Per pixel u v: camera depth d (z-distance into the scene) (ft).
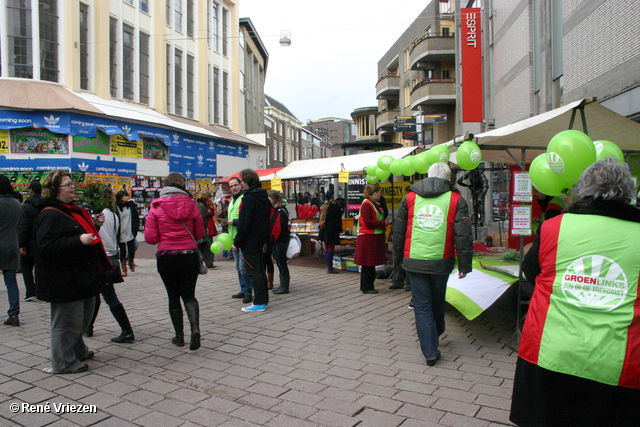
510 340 15.90
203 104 74.74
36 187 19.92
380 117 124.88
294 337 16.39
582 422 6.64
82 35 52.75
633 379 6.35
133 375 12.94
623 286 6.54
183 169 62.85
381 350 14.90
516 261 18.52
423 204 13.47
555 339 6.86
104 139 50.34
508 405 10.89
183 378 12.70
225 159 73.77
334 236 30.35
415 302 13.70
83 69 52.85
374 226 23.04
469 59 52.16
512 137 16.99
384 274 28.48
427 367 13.39
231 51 85.51
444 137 90.74
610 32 28.43
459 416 10.34
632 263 6.53
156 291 24.90
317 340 16.02
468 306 15.85
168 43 66.90
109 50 55.67
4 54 47.19
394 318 18.88
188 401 11.24
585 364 6.55
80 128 47.26
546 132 16.61
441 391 11.70
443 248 13.23
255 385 12.18
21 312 20.42
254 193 19.85
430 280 13.66
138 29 60.34
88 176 48.34
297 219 38.47
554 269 7.09
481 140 16.60
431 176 13.80
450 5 97.91
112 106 53.42
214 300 22.63
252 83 106.22
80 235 12.31
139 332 17.17
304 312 20.01
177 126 60.34
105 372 13.16
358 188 41.01
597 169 7.03
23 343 15.93
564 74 34.68
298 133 195.42
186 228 15.24
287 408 10.82
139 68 60.80
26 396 11.54
